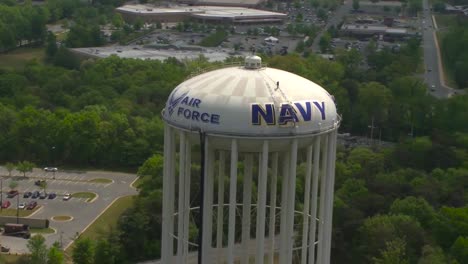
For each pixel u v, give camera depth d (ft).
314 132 315.58
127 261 636.48
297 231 494.18
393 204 655.76
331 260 624.18
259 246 319.06
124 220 649.20
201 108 313.73
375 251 593.83
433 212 643.04
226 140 312.50
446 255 581.94
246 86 318.24
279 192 551.59
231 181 312.71
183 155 324.60
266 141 309.22
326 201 332.39
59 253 588.09
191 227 533.14
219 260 372.58
